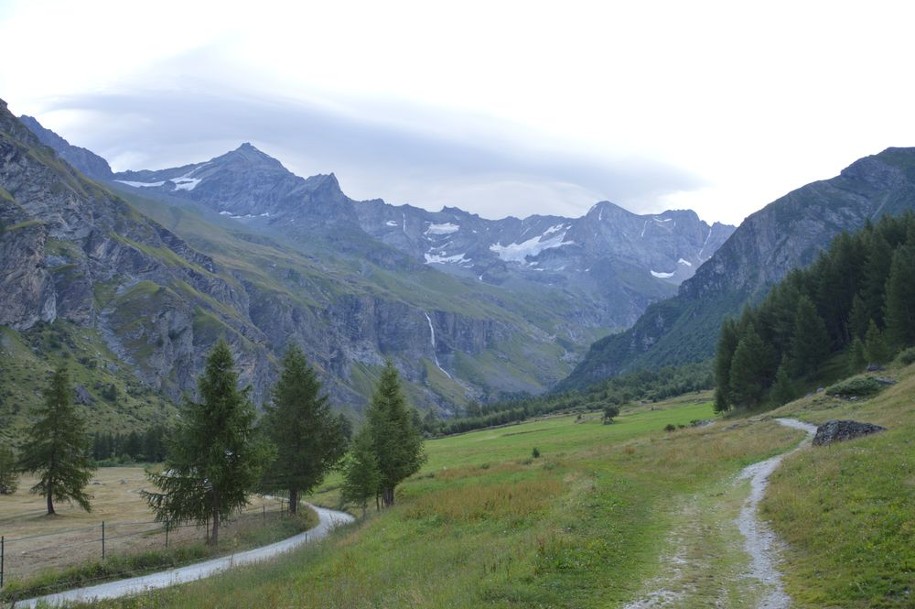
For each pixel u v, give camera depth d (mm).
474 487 43844
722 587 16578
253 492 53344
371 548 29844
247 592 22938
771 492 28312
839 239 116875
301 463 57469
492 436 143000
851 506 20547
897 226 113312
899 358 73375
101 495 90000
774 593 15625
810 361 96625
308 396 58688
